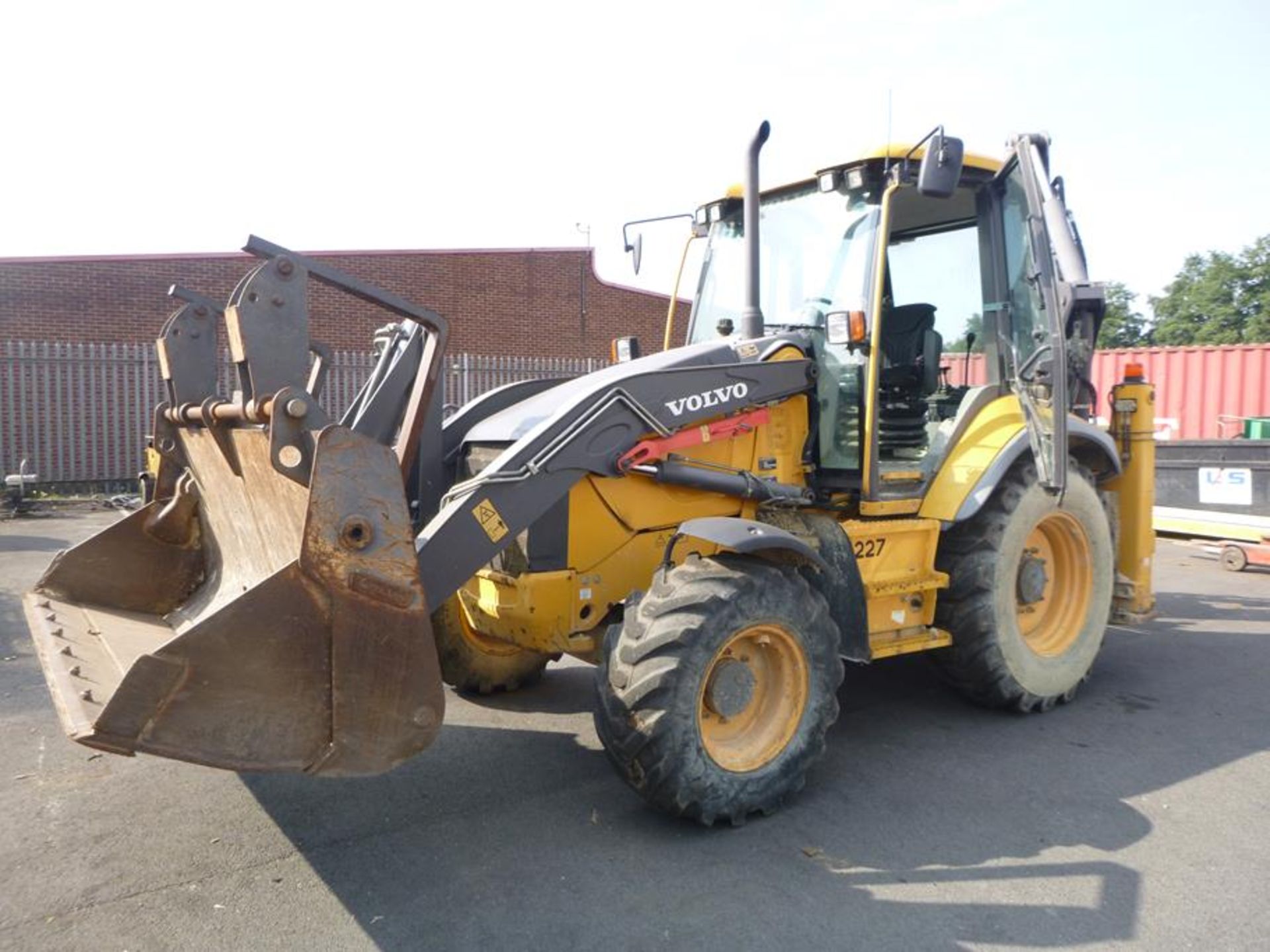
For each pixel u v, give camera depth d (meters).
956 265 5.41
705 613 3.53
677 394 4.07
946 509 4.66
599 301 21.89
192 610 4.17
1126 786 4.12
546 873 3.34
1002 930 2.99
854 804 3.93
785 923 3.03
